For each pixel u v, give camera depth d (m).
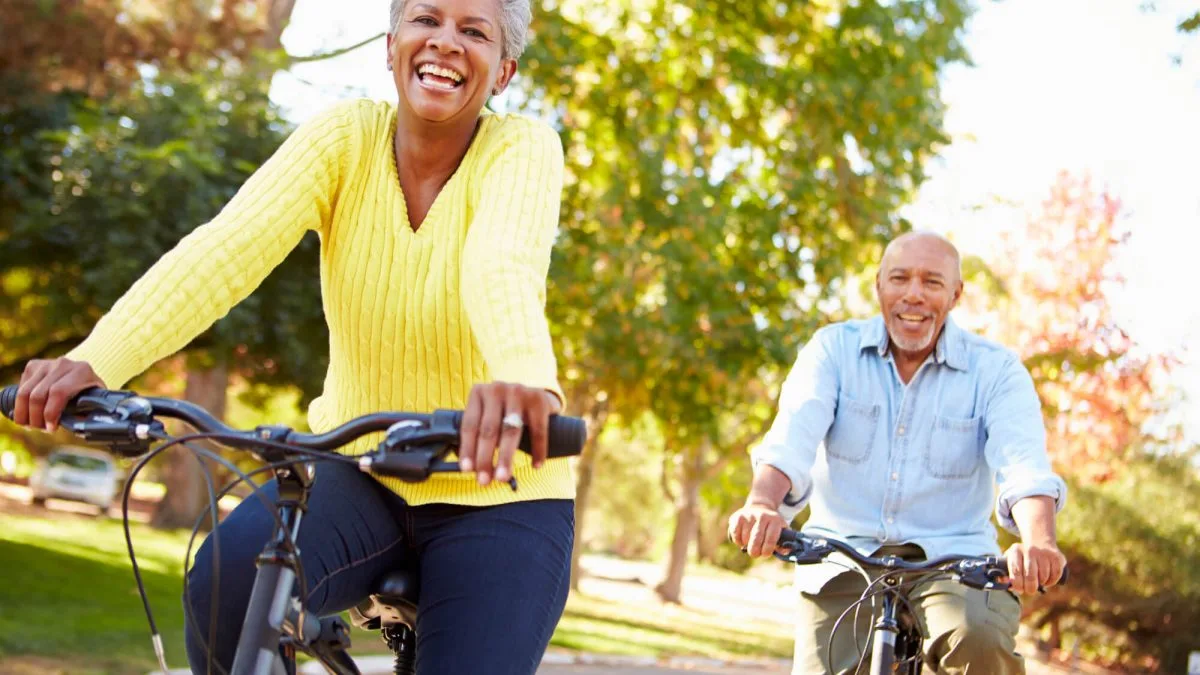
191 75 13.84
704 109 17.36
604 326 16.06
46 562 16.16
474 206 2.54
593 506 50.50
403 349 2.57
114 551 19.97
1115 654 22.77
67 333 16.69
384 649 11.52
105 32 13.02
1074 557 22.33
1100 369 20.64
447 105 2.50
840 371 4.08
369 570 2.54
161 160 12.98
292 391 16.97
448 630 2.46
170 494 27.91
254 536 2.33
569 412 20.14
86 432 2.07
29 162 13.67
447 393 2.60
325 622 2.47
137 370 2.27
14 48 12.78
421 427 1.92
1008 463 3.77
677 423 17.84
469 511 2.52
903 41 16.94
